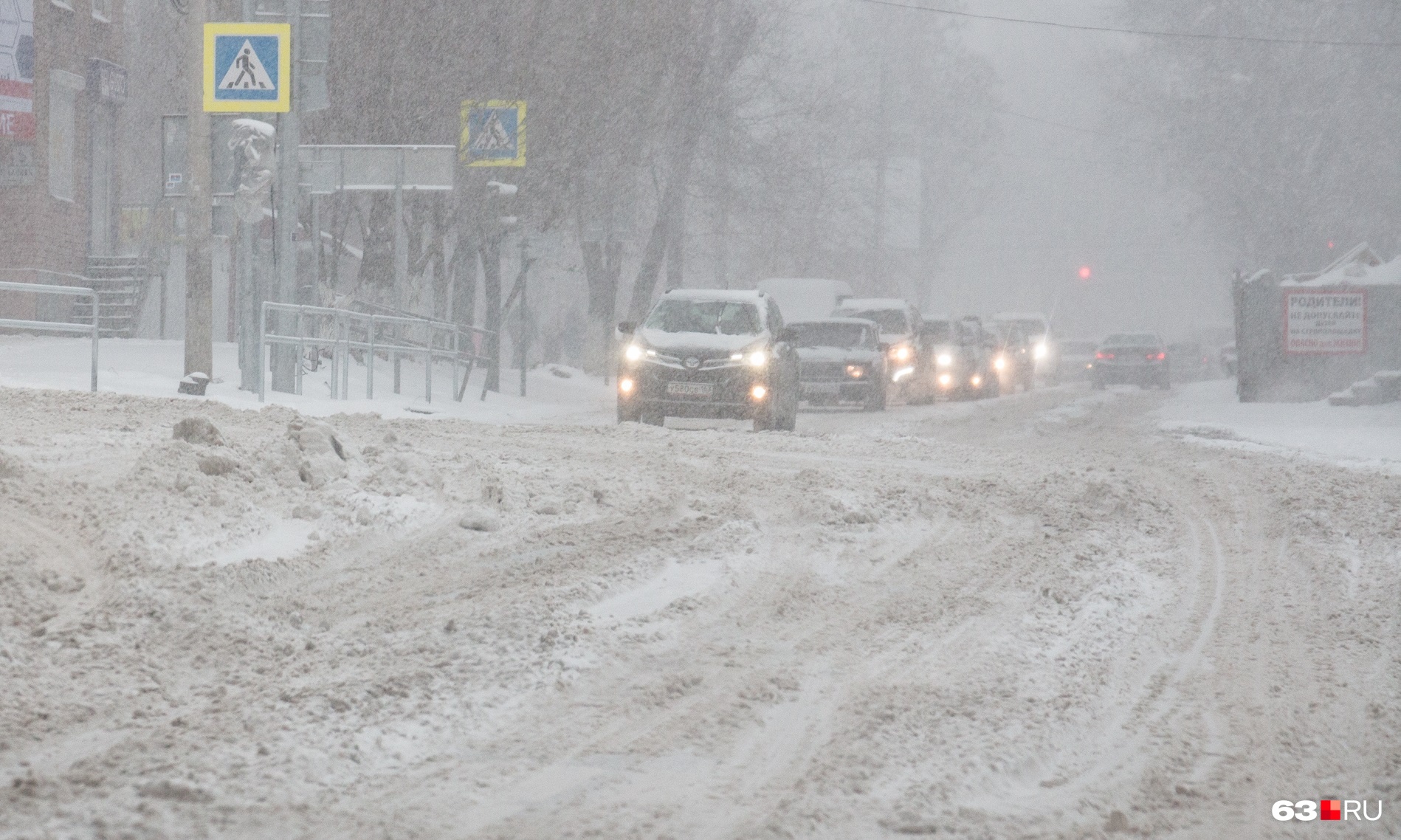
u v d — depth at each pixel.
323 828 17.02
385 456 47.66
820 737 21.88
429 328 96.06
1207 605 34.56
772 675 25.59
